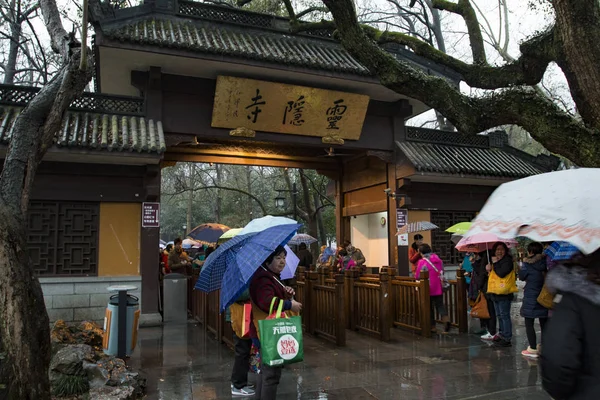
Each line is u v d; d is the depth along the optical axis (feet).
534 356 21.12
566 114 17.92
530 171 40.40
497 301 23.72
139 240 30.81
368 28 27.35
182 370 19.75
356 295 28.63
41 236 28.76
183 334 27.66
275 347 12.17
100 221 30.14
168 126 31.86
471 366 19.88
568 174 7.63
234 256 14.44
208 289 16.57
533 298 20.72
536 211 7.25
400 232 35.70
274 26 36.17
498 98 19.77
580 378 6.93
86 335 21.33
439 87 20.75
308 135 35.63
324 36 37.63
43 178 28.84
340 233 46.75
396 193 38.32
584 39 15.51
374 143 38.19
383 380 17.98
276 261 13.98
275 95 32.65
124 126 29.84
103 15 29.14
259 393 14.16
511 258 23.49
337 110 34.96
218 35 33.06
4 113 27.96
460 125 20.39
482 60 22.91
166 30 30.81
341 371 19.31
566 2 15.67
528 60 19.90
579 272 7.37
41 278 28.35
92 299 29.19
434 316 28.68
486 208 8.24
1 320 10.60
